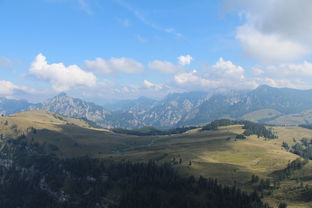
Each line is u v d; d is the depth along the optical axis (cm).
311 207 19150
